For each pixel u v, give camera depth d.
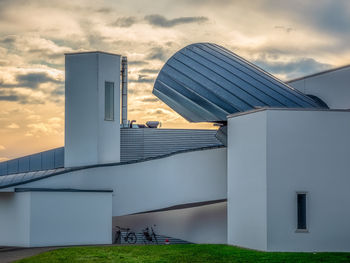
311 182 23.95
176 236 32.81
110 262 20.67
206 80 33.78
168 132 37.22
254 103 31.45
